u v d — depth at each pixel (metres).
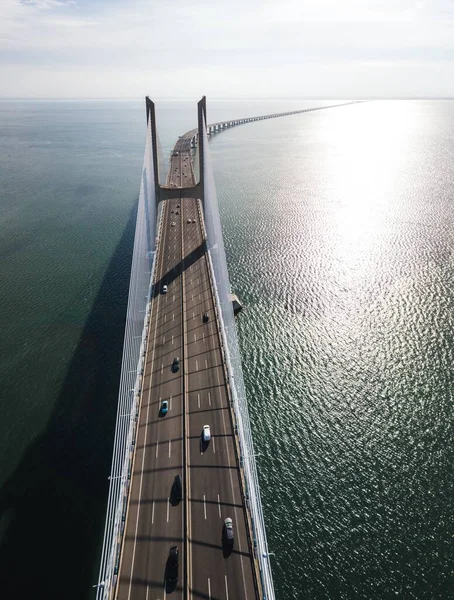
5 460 68.19
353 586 53.00
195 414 70.44
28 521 59.50
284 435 72.94
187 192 160.50
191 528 52.97
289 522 60.03
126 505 55.38
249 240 151.25
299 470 67.19
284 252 141.00
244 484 58.31
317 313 105.94
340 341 95.56
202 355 84.62
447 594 52.09
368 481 65.44
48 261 137.50
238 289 117.81
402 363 88.50
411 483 65.12
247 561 49.44
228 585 47.16
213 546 50.94
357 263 132.62
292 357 90.81
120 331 99.94
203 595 46.34
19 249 147.25
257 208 186.88
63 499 62.41
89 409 77.62
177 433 66.69
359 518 60.47
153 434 66.56
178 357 84.00
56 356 91.44
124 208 191.38
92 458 68.50
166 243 141.00
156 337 90.38
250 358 90.56
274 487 64.69
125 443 64.94
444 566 54.88
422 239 149.75
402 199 197.38
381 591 52.47
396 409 77.75
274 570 54.59
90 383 83.75
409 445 71.06
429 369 86.69
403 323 101.19
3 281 124.06
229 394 74.44
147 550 50.69
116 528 50.91
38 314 107.12
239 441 64.88
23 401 79.44
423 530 58.94
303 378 85.06
